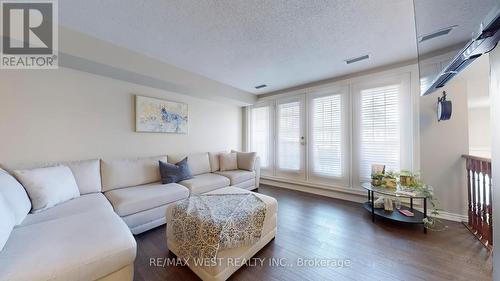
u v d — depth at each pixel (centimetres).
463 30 128
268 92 455
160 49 247
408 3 164
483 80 244
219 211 167
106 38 221
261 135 475
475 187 214
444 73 154
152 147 328
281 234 215
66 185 194
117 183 245
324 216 265
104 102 273
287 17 183
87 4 166
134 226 207
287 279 147
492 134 97
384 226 233
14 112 208
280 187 425
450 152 244
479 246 188
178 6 168
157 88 330
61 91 237
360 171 327
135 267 161
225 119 464
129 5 167
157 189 244
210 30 205
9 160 205
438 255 174
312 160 387
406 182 246
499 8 75
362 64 294
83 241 116
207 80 352
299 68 310
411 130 277
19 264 95
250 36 216
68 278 98
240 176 358
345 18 184
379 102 307
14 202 138
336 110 354
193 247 150
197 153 370
